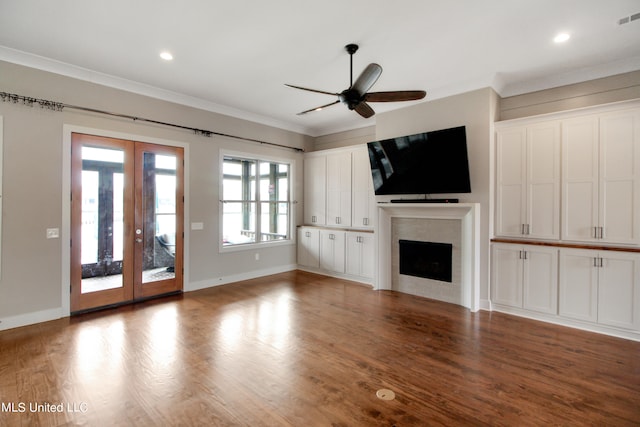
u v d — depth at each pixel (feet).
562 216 11.69
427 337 10.30
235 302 14.01
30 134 11.23
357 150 18.38
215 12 8.61
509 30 9.43
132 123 13.71
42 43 10.30
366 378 7.83
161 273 14.79
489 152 12.94
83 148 12.44
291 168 20.92
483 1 8.07
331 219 19.95
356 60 11.50
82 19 8.94
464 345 9.71
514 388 7.41
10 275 10.88
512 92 13.66
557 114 11.74
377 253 16.17
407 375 7.97
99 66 12.02
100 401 6.88
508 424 6.18
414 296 15.03
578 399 7.00
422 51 10.75
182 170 15.43
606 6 8.24
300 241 21.11
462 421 6.27
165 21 9.05
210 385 7.51
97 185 12.82
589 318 10.84
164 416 6.40
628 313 10.17
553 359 8.83
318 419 6.32
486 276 13.05
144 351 9.23
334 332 10.71
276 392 7.23
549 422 6.24
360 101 9.77
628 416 6.44
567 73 12.34
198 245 16.12
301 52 10.89
